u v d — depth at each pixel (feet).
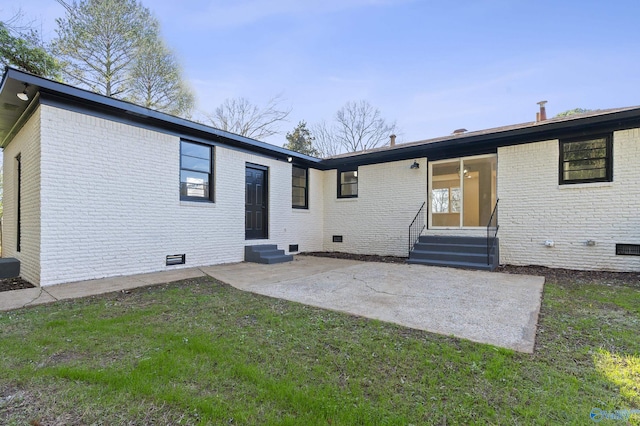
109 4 43.47
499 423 5.77
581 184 22.70
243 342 9.44
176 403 6.33
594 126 22.16
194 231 24.39
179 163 23.53
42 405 6.23
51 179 17.26
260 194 30.86
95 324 10.87
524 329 10.55
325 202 37.45
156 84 49.88
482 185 33.53
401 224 31.68
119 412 6.04
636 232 20.89
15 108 18.84
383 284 17.93
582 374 7.55
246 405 6.28
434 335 10.09
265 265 25.43
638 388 6.92
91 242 18.81
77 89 17.56
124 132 20.44
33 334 9.94
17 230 22.86
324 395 6.61
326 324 11.14
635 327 10.73
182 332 10.19
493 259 23.47
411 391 6.83
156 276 20.21
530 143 24.79
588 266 22.38
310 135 88.17
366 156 33.32
